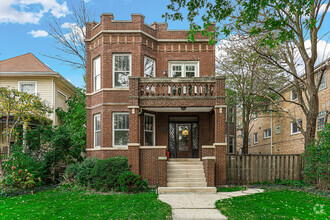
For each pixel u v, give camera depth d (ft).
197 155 52.13
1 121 54.80
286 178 43.55
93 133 50.19
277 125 77.41
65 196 34.22
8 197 35.37
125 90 48.26
